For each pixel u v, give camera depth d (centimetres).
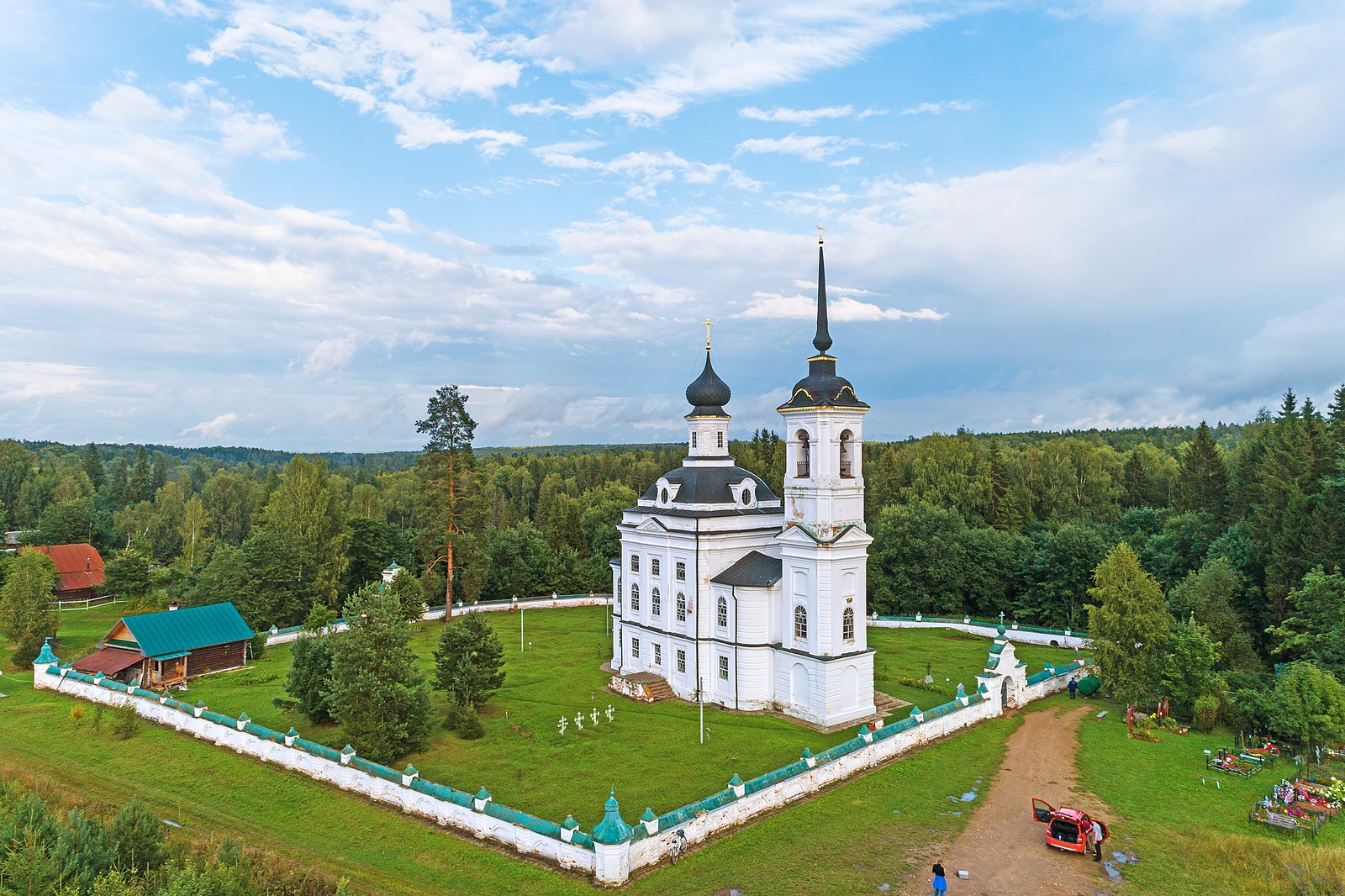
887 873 3409
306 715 5391
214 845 3562
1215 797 4328
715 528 6116
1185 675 5647
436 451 9444
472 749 4944
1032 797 4272
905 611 9838
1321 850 3588
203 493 17262
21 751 4909
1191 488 9462
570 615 9712
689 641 6097
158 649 6394
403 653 4853
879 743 4700
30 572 7300
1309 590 5803
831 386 5481
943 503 11481
